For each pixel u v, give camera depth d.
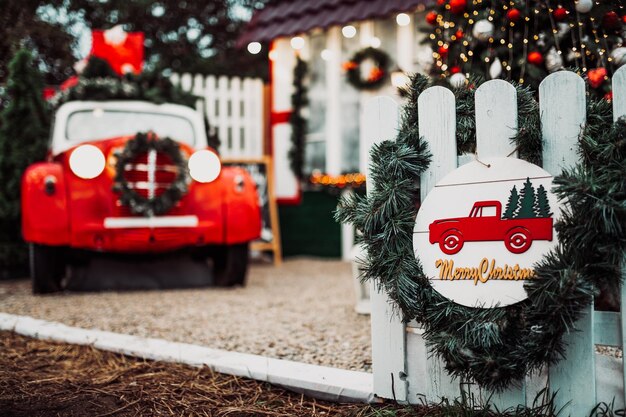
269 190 7.57
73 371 2.66
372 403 2.20
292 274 6.34
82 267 5.05
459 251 1.95
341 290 5.04
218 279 5.27
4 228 5.74
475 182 1.95
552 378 1.88
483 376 1.84
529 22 3.04
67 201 4.50
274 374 2.42
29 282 5.58
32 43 9.52
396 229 1.99
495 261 1.89
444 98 2.05
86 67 6.04
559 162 1.87
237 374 2.52
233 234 4.83
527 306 1.83
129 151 4.48
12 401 2.25
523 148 1.90
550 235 1.82
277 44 8.14
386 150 2.08
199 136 5.80
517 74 3.09
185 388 2.40
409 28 7.00
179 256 5.22
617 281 1.77
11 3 8.44
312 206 8.10
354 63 7.30
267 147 8.44
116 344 2.93
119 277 5.11
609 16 2.78
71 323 3.61
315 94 7.89
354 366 2.64
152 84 5.98
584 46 2.85
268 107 8.46
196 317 3.79
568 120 1.86
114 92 5.68
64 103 5.57
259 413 2.15
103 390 2.39
